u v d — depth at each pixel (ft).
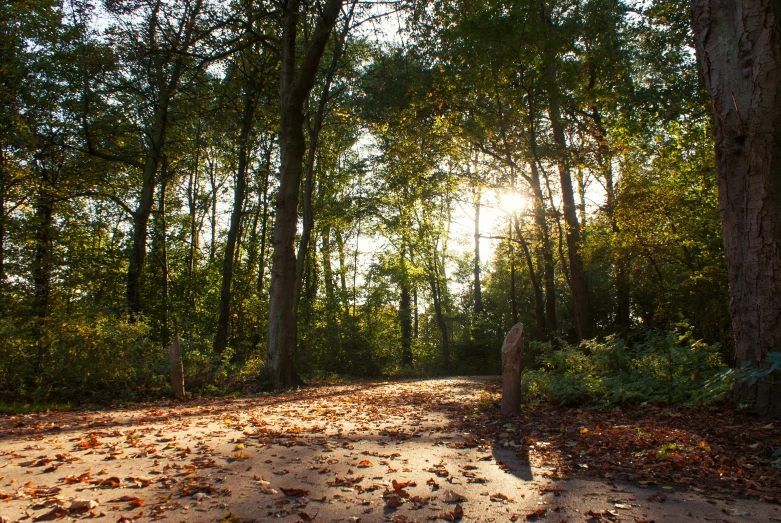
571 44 63.98
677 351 28.89
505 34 53.31
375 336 98.02
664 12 57.88
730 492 13.82
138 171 83.25
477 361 115.24
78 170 67.46
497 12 53.16
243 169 73.20
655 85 65.92
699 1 23.90
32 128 60.49
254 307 89.51
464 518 11.91
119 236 89.51
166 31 53.83
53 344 36.73
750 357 22.20
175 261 93.20
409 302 116.16
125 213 89.35
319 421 26.55
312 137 62.18
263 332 88.69
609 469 16.31
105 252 68.28
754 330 22.09
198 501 12.55
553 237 79.41
